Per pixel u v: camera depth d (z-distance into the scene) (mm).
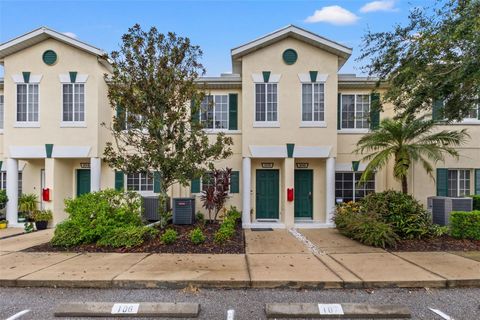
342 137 14055
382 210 10188
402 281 6375
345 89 14094
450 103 9336
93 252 8711
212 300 5793
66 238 9141
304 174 14375
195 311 5207
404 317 5109
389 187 13930
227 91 14383
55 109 13359
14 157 13344
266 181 14352
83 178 14859
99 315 5195
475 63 7699
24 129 13352
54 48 13359
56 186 13508
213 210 14055
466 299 5809
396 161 11312
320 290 6273
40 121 13352
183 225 11922
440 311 5320
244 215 13039
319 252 8758
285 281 6375
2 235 11461
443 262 7664
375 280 6398
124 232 9203
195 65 10133
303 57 13102
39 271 7008
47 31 12953
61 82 13352
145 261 7785
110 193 10195
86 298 5883
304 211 14320
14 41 12977
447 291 6199
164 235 9352
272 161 14227
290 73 13109
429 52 8625
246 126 13102
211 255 8375
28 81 13359
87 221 9344
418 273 6832
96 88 13359
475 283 6406
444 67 8555
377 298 5867
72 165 14742
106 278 6516
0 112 14773
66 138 13344
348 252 8758
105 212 9586
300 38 12945
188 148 10086
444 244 9383
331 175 13062
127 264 7535
